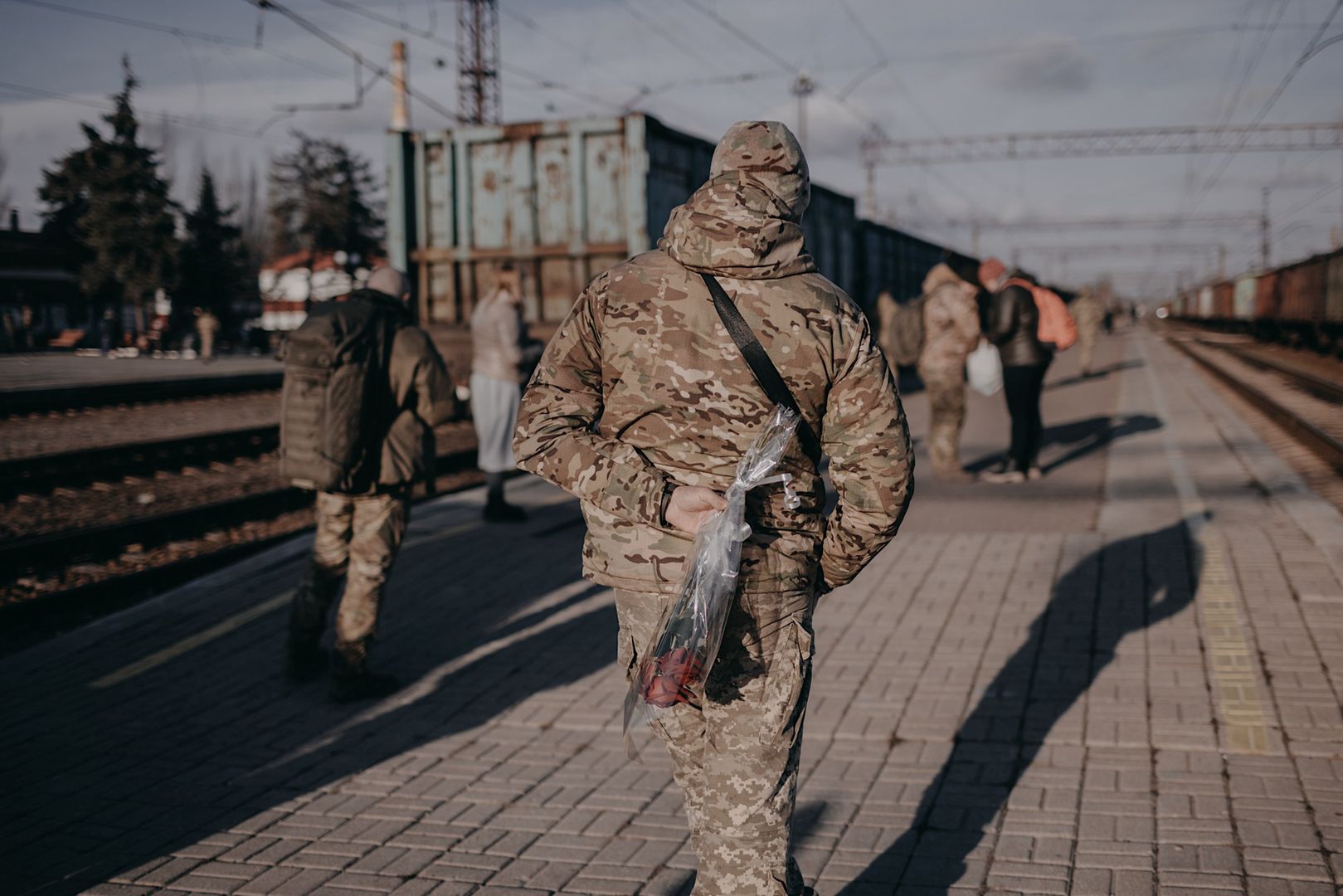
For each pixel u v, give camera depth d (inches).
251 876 129.0
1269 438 540.4
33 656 213.9
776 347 82.0
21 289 1704.0
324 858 133.5
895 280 1124.5
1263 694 169.0
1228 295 2331.4
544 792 151.5
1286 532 268.4
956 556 269.0
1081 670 185.5
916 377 1045.8
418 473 186.5
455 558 287.0
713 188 82.4
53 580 287.1
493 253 531.5
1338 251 1213.1
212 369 1125.1
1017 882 120.5
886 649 202.4
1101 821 133.7
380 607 189.8
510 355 324.8
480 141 529.7
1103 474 386.9
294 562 283.7
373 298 188.2
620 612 87.5
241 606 246.4
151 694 193.2
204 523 353.1
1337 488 386.9
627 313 84.0
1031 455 380.8
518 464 85.7
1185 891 116.3
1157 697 171.0
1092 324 933.2
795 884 87.7
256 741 172.1
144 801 150.6
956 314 366.0
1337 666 178.4
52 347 1633.9
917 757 155.6
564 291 526.9
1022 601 227.3
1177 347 1704.0
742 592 82.7
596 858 131.7
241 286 1998.0
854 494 84.0
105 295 1779.0
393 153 533.3
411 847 135.9
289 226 2230.6
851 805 142.4
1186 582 230.8
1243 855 122.9
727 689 84.1
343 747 169.5
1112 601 222.1
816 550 87.7
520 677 198.8
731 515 78.8
